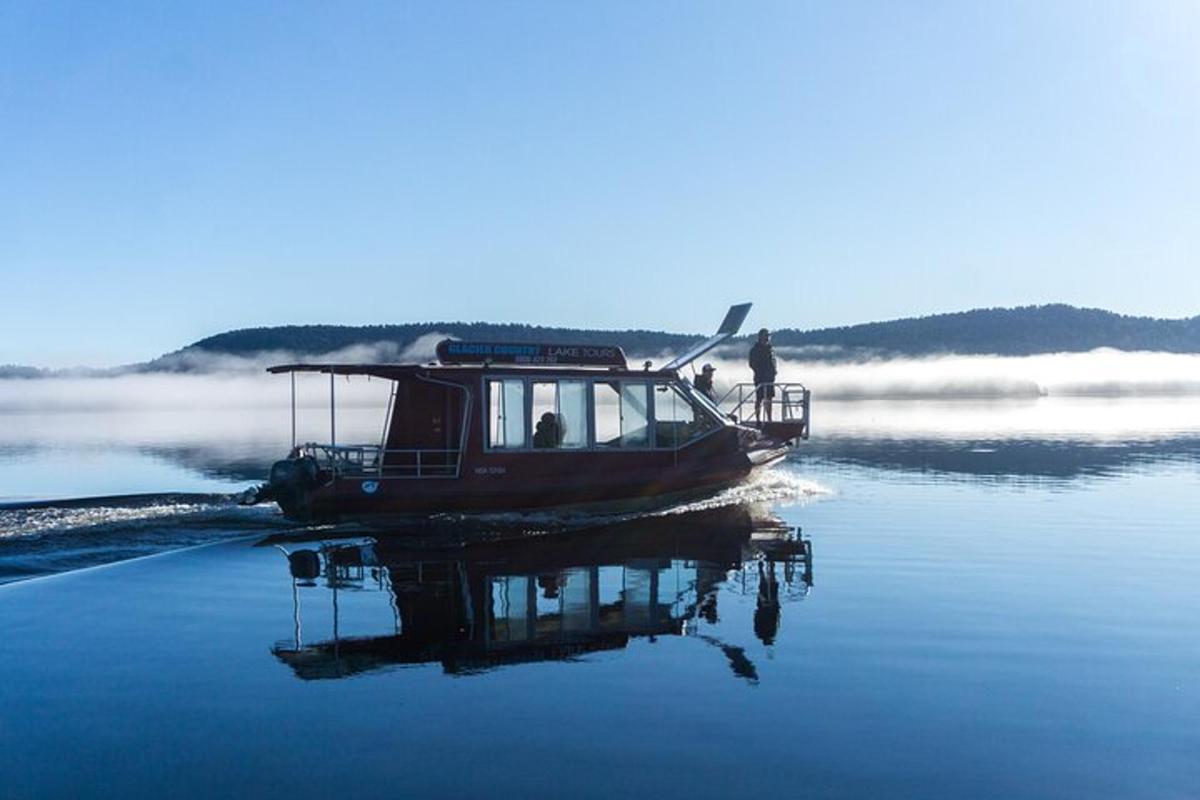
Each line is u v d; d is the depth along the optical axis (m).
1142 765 5.89
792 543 13.32
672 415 16.88
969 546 12.97
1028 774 5.76
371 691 7.21
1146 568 11.46
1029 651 8.10
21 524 14.26
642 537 13.98
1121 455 26.73
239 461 27.88
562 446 15.79
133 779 5.77
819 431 38.97
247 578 11.20
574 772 5.79
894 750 6.08
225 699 7.06
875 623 9.00
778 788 5.58
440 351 15.71
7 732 6.48
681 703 6.90
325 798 5.50
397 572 11.53
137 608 9.76
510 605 9.81
